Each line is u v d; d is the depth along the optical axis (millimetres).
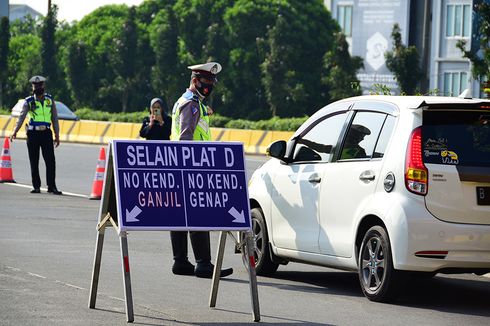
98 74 153375
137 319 17266
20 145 76812
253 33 144500
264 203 22875
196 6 149000
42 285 20172
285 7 143500
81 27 161250
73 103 154875
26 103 40656
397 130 19672
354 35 146000
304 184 21672
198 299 19469
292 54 138500
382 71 143000
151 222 17047
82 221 31984
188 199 17375
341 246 20484
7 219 31641
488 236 19000
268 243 22781
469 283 23062
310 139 22109
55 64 154625
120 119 122312
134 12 152500
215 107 146750
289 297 20156
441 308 19438
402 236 18922
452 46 142750
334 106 21844
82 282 20766
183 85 146250
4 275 21219
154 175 17250
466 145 19344
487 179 19125
